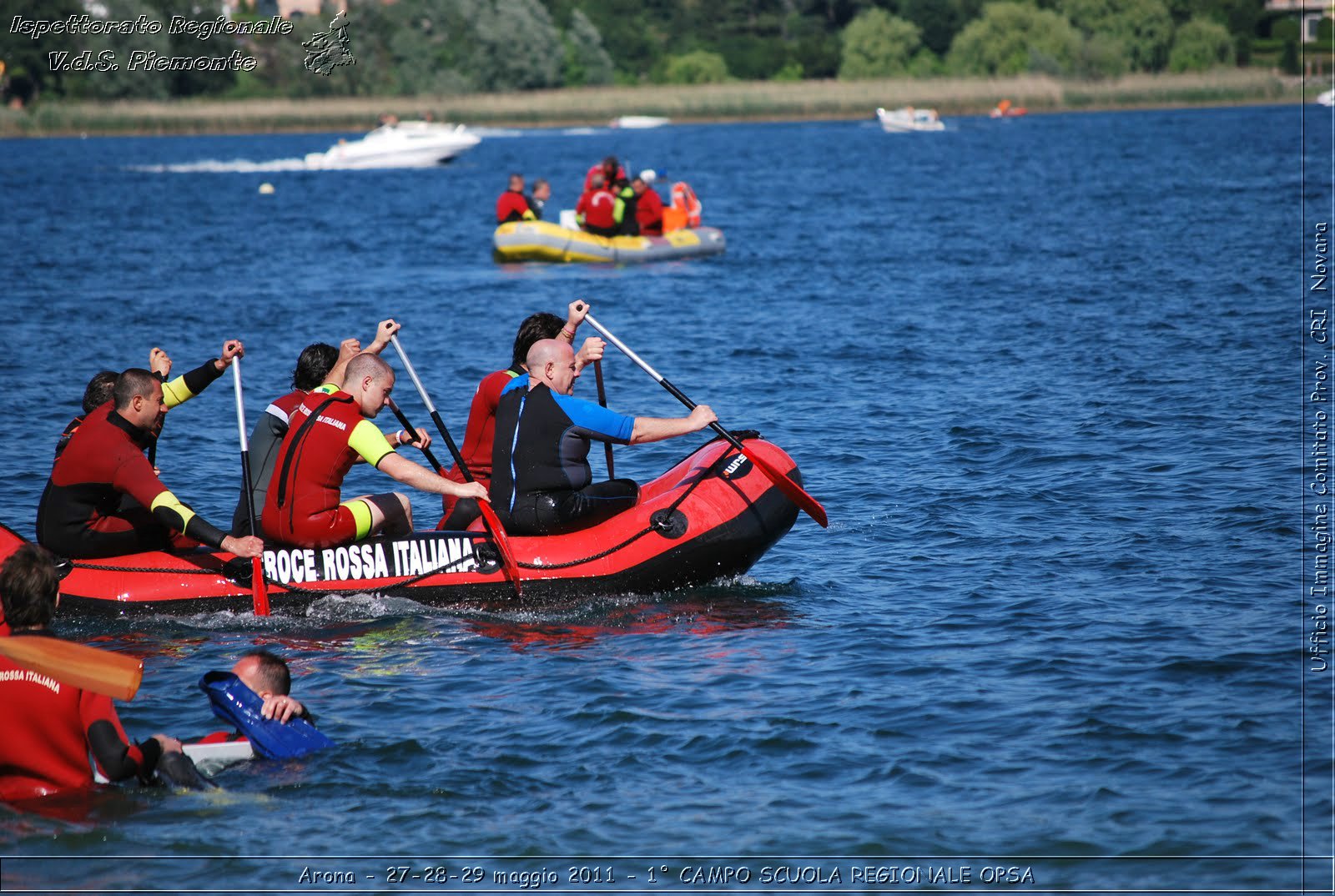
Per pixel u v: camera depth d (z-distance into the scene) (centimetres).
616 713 2039
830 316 5962
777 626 2444
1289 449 3500
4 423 4078
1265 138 18650
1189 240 8219
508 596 2605
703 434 4003
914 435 3812
